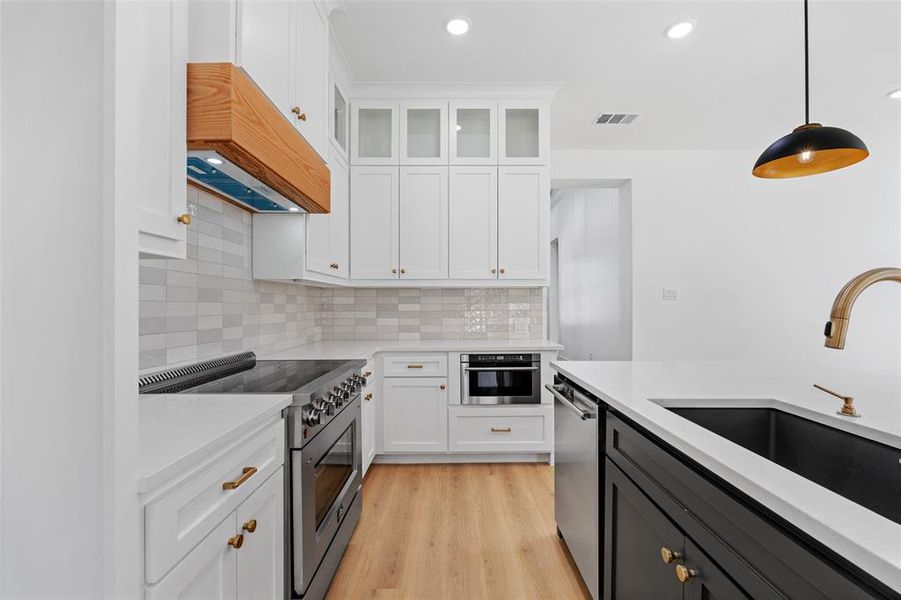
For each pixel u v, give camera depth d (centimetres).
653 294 452
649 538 117
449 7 233
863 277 96
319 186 205
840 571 58
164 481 76
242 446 106
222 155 131
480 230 322
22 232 70
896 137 421
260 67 142
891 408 121
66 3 71
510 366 306
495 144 322
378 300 359
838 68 294
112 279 69
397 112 321
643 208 451
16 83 70
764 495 68
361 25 248
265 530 120
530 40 262
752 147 446
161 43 104
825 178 454
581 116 370
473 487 270
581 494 170
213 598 93
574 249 688
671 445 103
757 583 74
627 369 189
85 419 69
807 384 154
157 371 158
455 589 174
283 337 279
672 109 356
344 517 190
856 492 106
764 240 454
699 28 251
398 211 321
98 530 68
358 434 218
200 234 187
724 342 453
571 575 182
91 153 70
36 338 70
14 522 69
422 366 305
